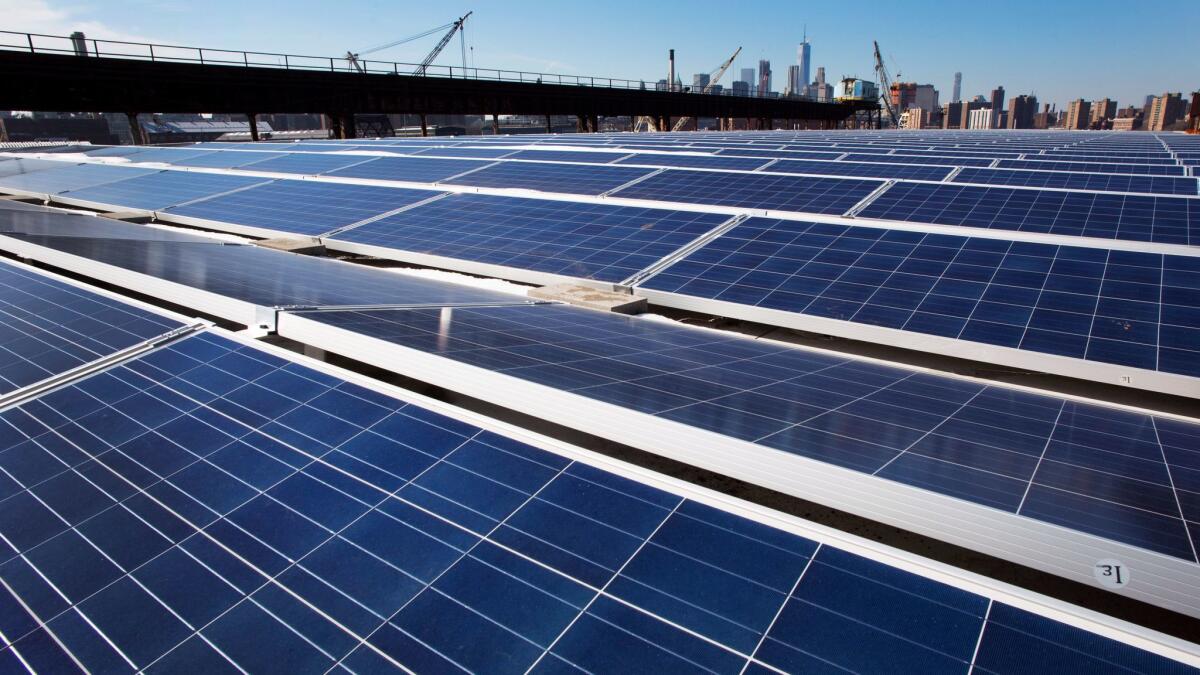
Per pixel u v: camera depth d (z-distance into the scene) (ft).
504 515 18.24
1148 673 12.94
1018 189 71.00
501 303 47.85
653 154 115.14
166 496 19.81
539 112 279.69
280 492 19.65
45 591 16.49
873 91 582.35
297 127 638.53
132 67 155.94
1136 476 21.13
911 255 54.08
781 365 35.68
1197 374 36.45
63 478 21.09
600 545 16.97
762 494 29.89
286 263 58.03
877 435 23.80
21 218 72.74
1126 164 111.14
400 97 228.63
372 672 13.80
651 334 41.88
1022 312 44.16
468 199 82.17
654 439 23.53
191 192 101.50
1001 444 23.70
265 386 25.84
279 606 15.58
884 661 13.57
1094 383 41.86
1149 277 46.65
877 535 27.48
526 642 14.34
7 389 27.53
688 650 14.02
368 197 87.86
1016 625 14.11
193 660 14.37
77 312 35.12
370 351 31.14
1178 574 16.07
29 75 140.67
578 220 70.28
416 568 16.51
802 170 98.07
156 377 27.20
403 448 21.43
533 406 26.37
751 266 55.16
